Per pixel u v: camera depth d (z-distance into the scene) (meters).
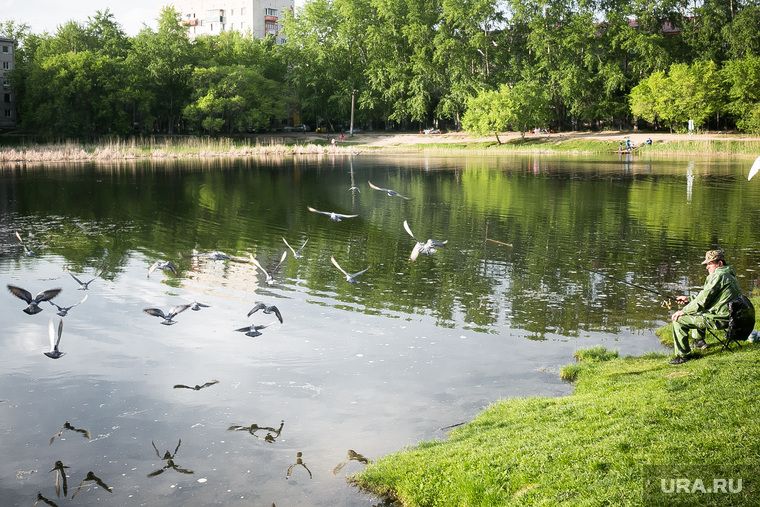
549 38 89.44
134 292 19.09
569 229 28.33
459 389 12.14
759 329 12.43
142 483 9.19
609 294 18.41
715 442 7.46
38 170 59.09
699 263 21.73
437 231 28.36
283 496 8.74
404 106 102.31
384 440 10.26
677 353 11.45
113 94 93.31
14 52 108.50
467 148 91.31
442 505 8.06
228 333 15.52
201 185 47.34
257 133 113.75
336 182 49.09
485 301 17.89
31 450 10.19
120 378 12.97
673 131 90.81
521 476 7.83
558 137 91.25
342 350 14.30
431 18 103.31
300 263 22.67
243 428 10.81
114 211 34.84
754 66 77.75
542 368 13.09
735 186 42.62
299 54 110.50
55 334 9.37
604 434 8.39
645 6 90.12
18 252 24.52
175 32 105.06
